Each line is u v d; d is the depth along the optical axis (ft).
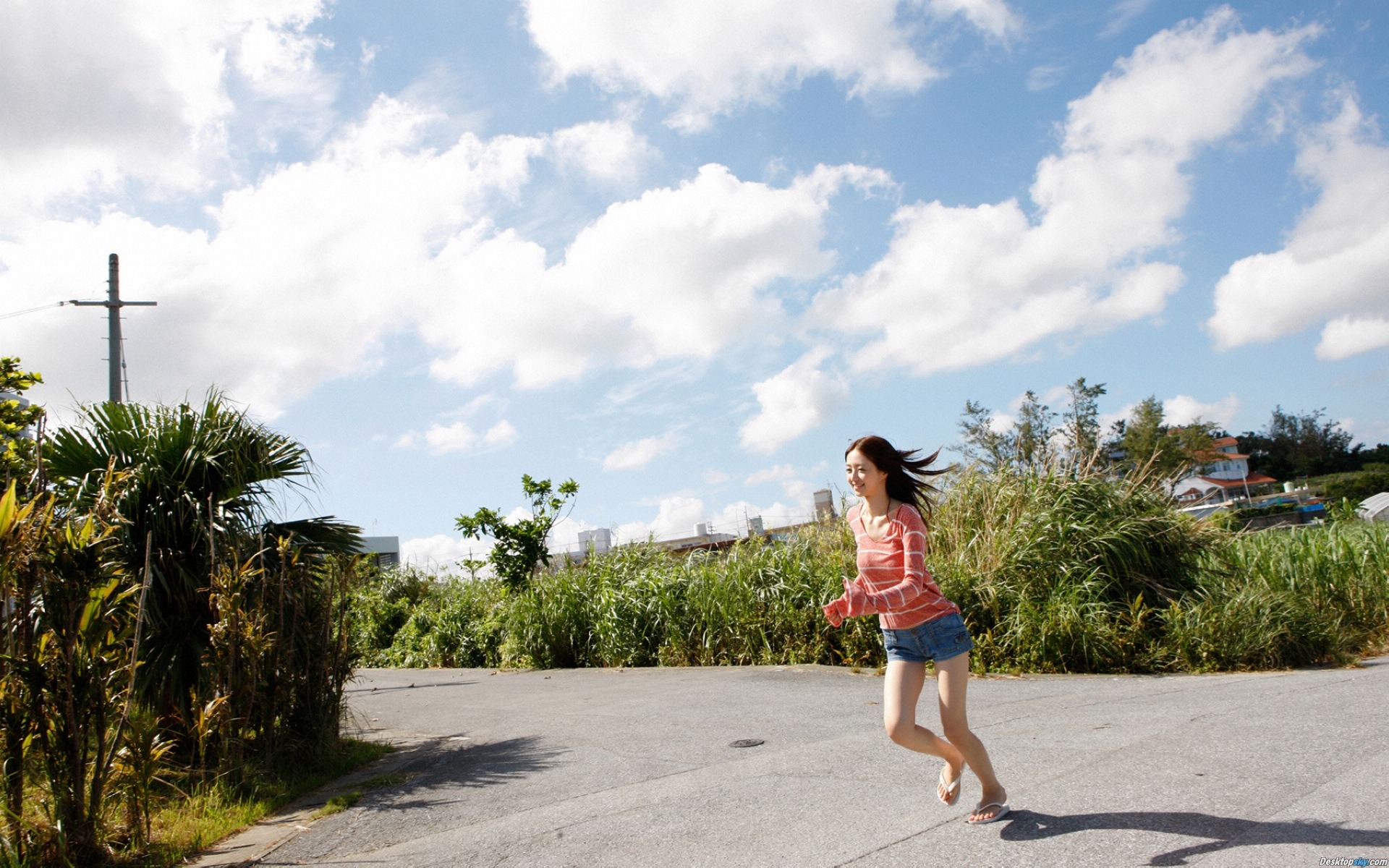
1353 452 412.77
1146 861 10.90
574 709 32.12
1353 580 38.19
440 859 14.90
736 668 40.04
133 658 16.71
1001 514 38.63
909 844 12.64
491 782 20.77
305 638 24.17
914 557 12.98
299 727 23.63
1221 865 10.50
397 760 24.82
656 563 53.01
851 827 13.82
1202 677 28.89
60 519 19.62
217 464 23.95
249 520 25.04
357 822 18.07
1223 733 18.01
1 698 15.24
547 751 24.04
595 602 51.67
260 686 22.03
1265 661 30.22
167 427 24.41
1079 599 33.22
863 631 37.24
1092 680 29.50
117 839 16.42
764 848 13.28
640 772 20.13
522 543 64.69
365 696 44.04
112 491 19.45
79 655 16.30
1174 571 35.04
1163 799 13.48
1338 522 45.96
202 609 23.66
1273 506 88.58
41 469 18.83
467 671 55.62
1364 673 26.86
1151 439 188.24
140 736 17.28
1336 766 14.43
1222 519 38.65
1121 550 34.47
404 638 71.15
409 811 18.61
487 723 30.86
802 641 39.96
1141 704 23.27
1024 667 32.42
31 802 16.11
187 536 23.77
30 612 15.74
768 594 42.24
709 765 20.01
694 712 28.48
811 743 21.45
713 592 44.21
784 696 30.45
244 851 16.57
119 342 55.06
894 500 13.84
